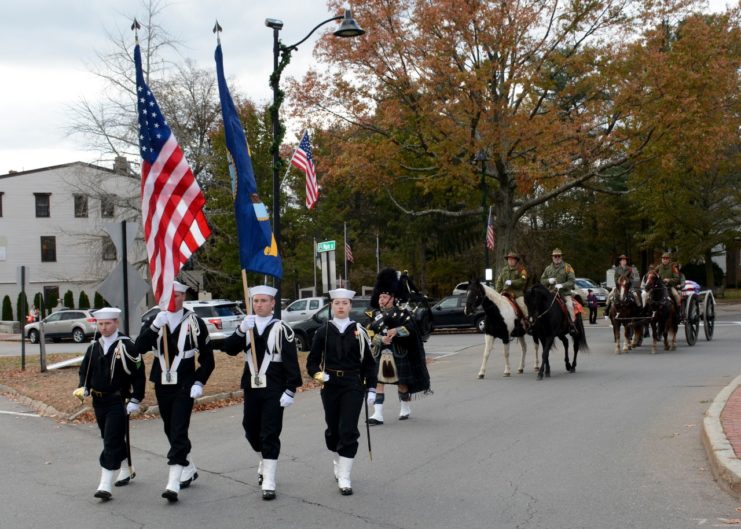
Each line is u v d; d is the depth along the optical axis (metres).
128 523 6.90
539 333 16.22
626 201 54.72
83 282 45.69
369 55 31.48
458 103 30.47
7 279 53.75
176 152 9.41
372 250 53.00
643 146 31.45
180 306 7.91
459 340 27.88
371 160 33.19
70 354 25.39
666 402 12.30
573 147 30.78
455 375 17.25
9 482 8.67
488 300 16.11
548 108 33.22
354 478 8.29
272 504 7.38
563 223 60.56
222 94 10.05
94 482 8.58
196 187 9.47
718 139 31.22
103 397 7.89
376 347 11.44
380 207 52.31
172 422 7.76
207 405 14.25
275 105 17.36
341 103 33.47
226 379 16.23
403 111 32.34
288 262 41.50
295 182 42.59
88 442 11.17
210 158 38.44
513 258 17.45
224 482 8.33
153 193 9.38
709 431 8.93
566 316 16.50
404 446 9.80
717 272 61.62
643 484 7.62
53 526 6.87
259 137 39.25
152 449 10.46
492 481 7.93
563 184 35.69
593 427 10.52
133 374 7.86
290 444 10.23
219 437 11.12
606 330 28.89
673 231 46.72
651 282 19.86
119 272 12.16
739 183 45.09
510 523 6.53
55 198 55.00
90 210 49.03
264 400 7.77
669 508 6.80
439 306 30.92
